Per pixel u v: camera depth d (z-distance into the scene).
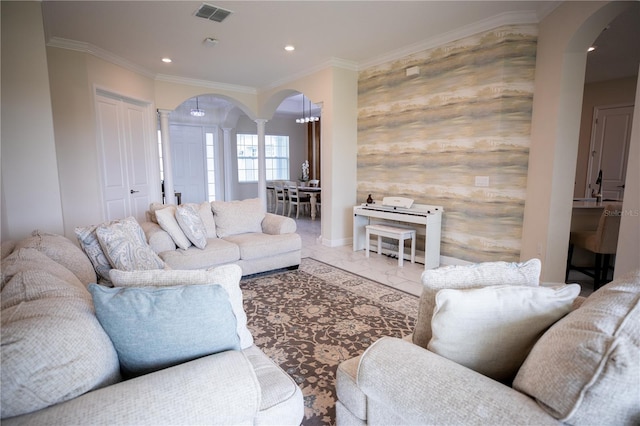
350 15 3.50
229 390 1.00
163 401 0.92
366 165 5.22
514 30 3.51
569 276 3.81
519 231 3.72
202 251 3.33
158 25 3.71
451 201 4.18
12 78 2.82
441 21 3.66
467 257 4.07
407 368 1.04
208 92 6.18
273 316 2.83
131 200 5.30
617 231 3.18
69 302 1.08
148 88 5.49
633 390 0.70
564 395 0.76
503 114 3.63
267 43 4.27
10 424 0.81
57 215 3.06
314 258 4.62
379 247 4.80
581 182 6.43
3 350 0.83
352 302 3.12
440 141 4.22
